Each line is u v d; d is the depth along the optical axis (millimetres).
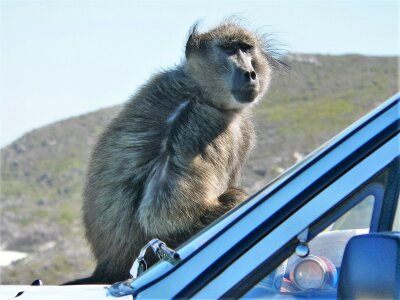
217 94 6871
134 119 6512
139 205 6191
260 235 2727
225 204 6215
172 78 6875
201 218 6125
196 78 6902
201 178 6250
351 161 2758
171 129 6441
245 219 2754
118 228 6238
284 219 2730
